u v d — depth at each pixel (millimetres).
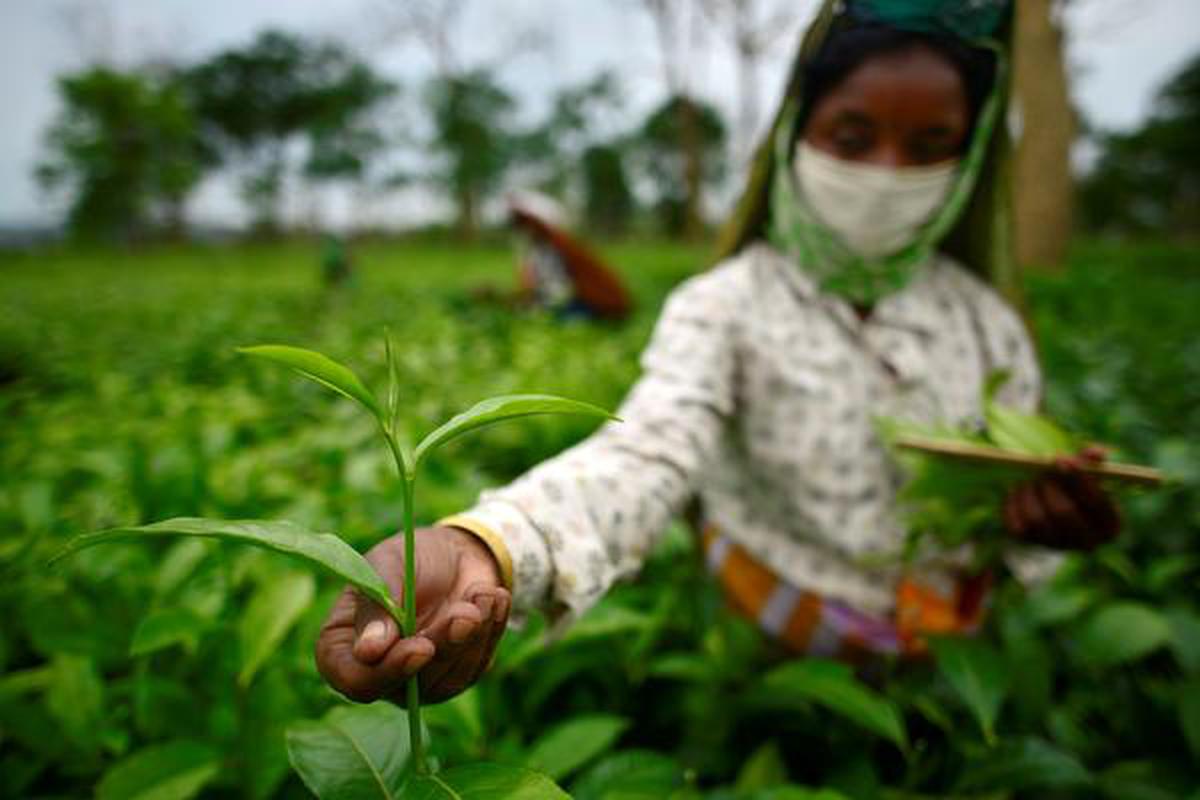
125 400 3361
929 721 1436
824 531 1335
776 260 1368
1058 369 3859
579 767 1350
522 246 6984
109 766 1321
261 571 1534
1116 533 1157
